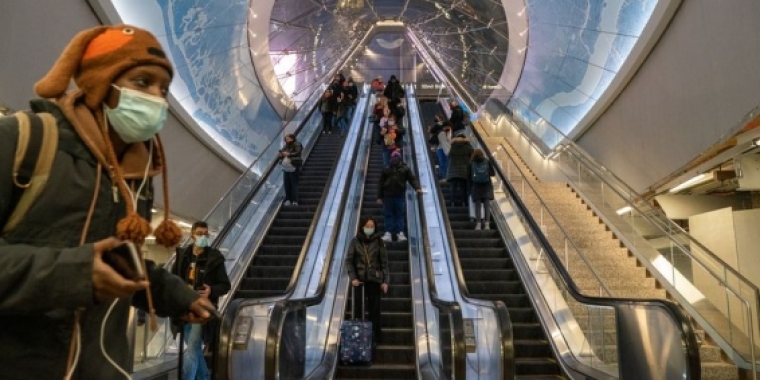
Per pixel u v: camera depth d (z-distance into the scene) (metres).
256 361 4.66
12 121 1.15
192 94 13.33
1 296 0.99
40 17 6.68
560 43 16.17
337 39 29.17
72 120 1.21
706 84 7.86
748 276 9.66
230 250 7.98
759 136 7.14
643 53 10.06
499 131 16.30
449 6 26.98
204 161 13.44
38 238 1.14
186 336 4.68
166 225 1.37
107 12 8.31
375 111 15.05
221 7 13.78
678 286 7.04
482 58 28.89
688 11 8.38
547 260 7.03
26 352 1.10
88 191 1.19
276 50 23.67
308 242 7.25
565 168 11.85
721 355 5.94
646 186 10.31
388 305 7.38
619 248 8.49
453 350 4.49
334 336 6.46
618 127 11.74
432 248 8.49
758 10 6.40
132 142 1.32
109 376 1.23
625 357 4.85
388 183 8.96
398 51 32.00
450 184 10.59
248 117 17.77
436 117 14.09
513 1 20.20
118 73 1.23
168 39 11.62
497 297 7.02
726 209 10.27
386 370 5.86
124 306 1.32
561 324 6.25
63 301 1.01
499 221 9.15
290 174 10.46
